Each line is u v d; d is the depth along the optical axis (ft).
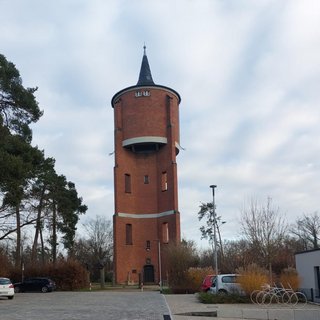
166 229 234.17
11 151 102.27
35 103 114.73
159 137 231.71
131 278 218.59
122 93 241.35
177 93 245.86
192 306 76.38
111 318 59.00
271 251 115.44
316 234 271.90
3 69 108.58
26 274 172.76
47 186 170.30
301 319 62.54
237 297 81.41
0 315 63.57
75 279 170.30
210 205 247.09
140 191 234.99
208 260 198.08
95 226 307.37
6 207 130.21
